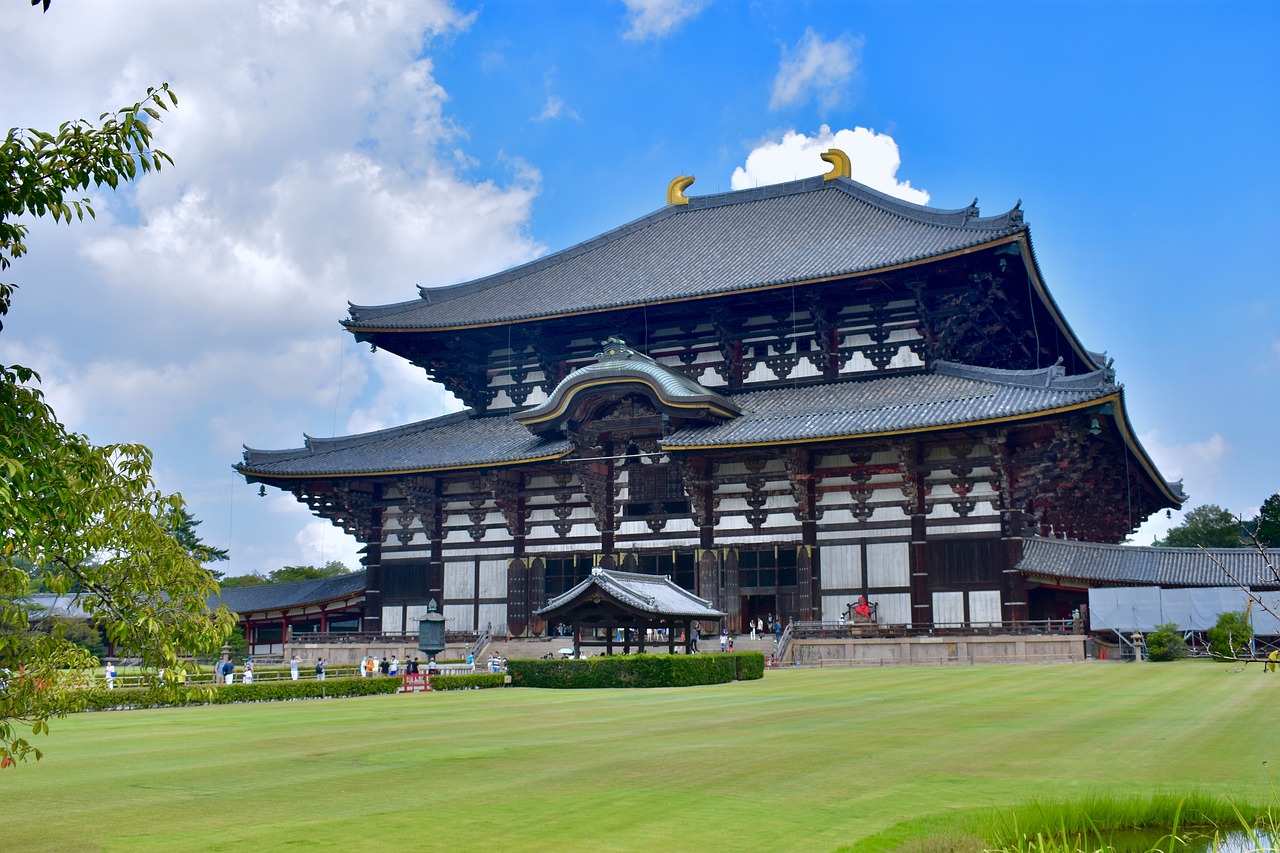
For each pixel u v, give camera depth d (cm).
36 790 1756
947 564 5797
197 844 1341
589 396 6444
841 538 6041
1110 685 3522
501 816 1484
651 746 2172
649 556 6531
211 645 1186
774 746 2142
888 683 3959
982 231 6094
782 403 6525
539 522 6875
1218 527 10994
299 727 2747
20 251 1095
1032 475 5709
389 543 7344
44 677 1107
